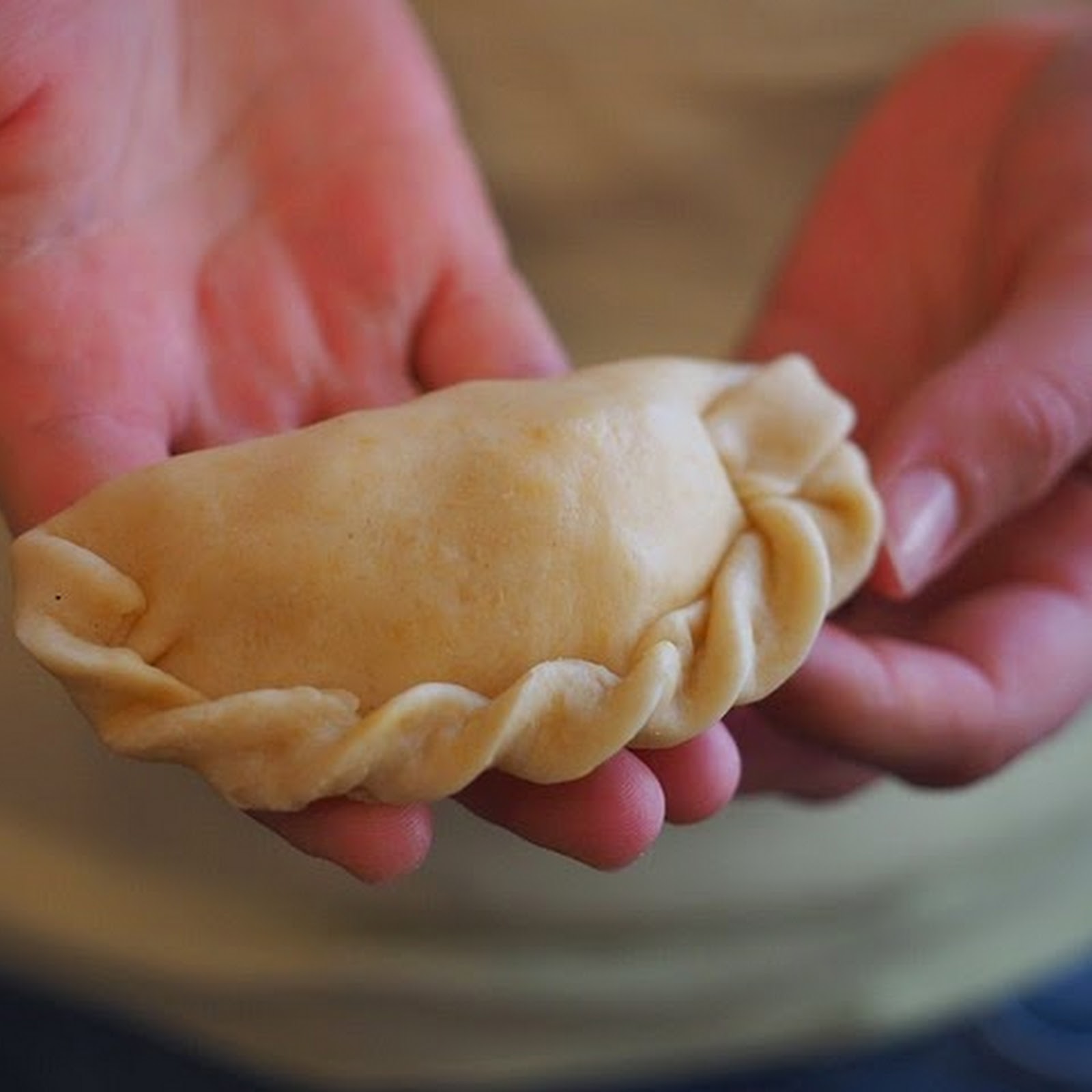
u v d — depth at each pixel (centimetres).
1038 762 51
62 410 36
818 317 47
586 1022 53
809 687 36
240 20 41
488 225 42
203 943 51
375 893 49
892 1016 55
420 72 43
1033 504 40
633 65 52
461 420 33
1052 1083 60
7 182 37
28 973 54
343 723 31
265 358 39
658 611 33
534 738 31
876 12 52
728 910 50
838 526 35
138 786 48
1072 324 39
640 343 55
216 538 32
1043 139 44
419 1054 53
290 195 41
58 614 32
